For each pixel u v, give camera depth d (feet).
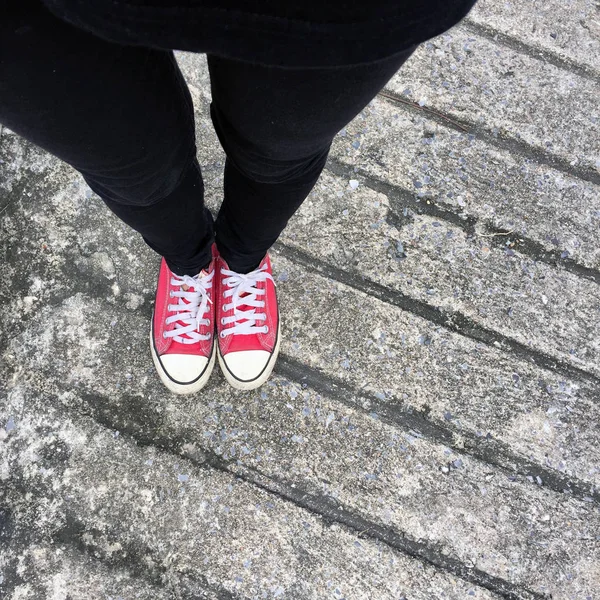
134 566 3.77
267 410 4.18
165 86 2.09
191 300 3.98
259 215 3.00
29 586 3.68
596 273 4.76
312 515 3.98
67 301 4.29
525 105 5.19
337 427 4.18
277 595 3.78
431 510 4.06
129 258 4.44
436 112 5.08
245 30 1.41
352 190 4.78
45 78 1.71
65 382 4.11
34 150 4.58
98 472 3.93
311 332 4.39
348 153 4.88
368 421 4.22
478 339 4.51
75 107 1.84
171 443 4.06
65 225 4.45
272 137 2.10
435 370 4.38
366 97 1.96
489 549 4.01
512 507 4.12
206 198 4.63
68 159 2.14
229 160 2.72
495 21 5.45
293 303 4.45
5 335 4.17
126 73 1.84
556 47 5.43
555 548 4.05
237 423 4.14
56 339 4.19
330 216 4.69
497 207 4.86
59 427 4.01
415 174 4.88
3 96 1.75
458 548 4.00
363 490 4.06
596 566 4.03
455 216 4.82
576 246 4.81
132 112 1.98
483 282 4.65
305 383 4.28
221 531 3.88
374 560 3.91
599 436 4.35
